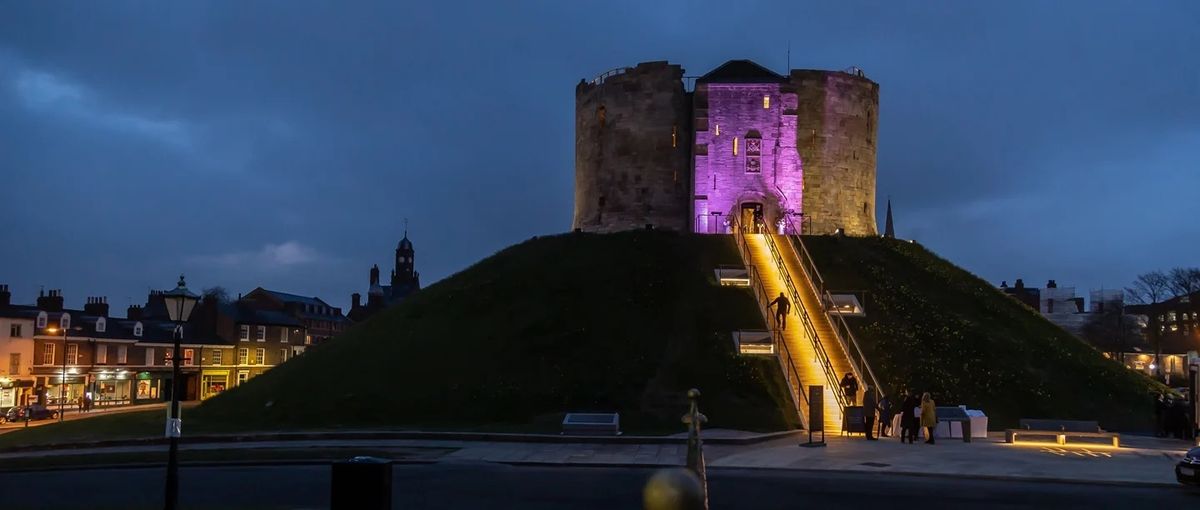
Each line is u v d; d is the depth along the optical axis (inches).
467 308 1966.0
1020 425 1440.7
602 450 1167.0
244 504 739.4
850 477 906.1
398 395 1608.0
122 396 3257.9
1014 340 1836.9
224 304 4003.4
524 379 1617.9
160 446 1343.5
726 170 2556.6
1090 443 1216.8
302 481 902.4
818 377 1569.9
